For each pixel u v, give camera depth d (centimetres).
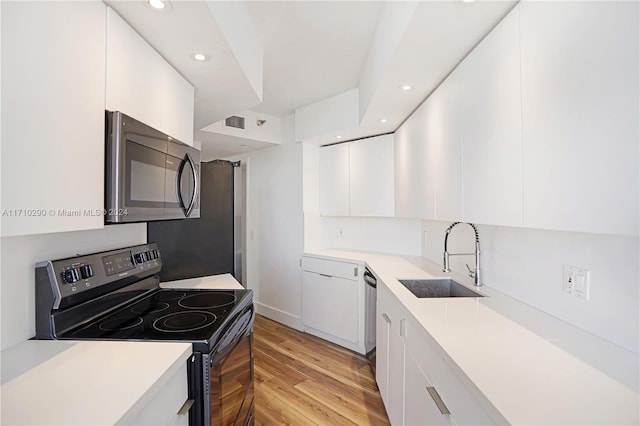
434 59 161
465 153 155
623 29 73
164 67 155
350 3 177
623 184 73
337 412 215
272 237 404
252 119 359
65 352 106
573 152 88
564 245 128
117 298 152
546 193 98
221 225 256
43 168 87
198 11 120
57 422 71
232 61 160
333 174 363
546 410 74
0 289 106
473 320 133
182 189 163
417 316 139
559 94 93
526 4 108
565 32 90
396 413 180
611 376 88
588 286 116
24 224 82
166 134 149
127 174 118
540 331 120
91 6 106
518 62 112
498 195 125
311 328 355
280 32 205
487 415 81
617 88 74
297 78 276
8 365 97
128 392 83
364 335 304
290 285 380
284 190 386
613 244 106
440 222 270
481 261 195
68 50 96
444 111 182
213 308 157
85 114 103
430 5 118
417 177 236
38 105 86
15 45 79
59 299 117
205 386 114
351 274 312
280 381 255
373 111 247
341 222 390
